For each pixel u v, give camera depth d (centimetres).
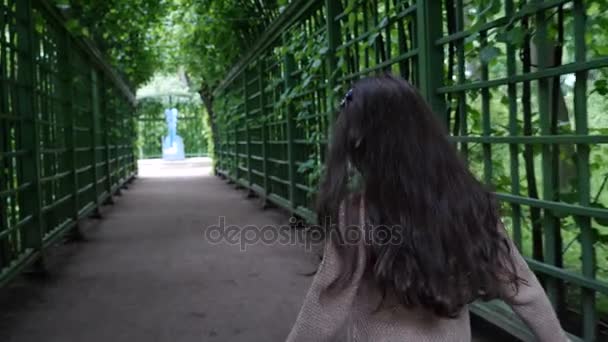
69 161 717
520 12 281
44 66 601
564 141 264
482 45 316
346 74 533
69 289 482
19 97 517
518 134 333
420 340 132
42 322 396
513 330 303
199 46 1344
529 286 141
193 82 2034
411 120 136
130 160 1695
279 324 383
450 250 129
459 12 338
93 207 874
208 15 1058
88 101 922
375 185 132
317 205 140
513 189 310
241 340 356
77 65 842
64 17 712
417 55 382
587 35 300
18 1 520
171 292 464
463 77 342
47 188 600
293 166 770
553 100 291
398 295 128
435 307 128
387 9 426
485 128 326
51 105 648
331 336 133
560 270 281
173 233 757
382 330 134
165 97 2883
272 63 903
